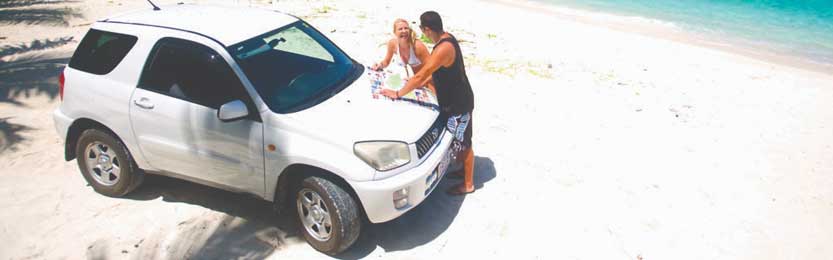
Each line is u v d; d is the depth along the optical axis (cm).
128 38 430
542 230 461
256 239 430
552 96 788
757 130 712
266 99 394
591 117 716
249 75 399
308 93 420
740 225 486
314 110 399
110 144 448
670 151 627
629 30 1434
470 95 453
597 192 526
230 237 431
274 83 411
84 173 477
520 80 852
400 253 425
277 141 384
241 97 394
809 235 477
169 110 410
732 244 459
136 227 438
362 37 1042
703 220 491
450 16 1355
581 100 780
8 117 634
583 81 874
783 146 663
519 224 468
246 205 473
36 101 689
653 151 623
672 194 531
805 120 765
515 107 736
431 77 483
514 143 625
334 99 418
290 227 447
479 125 671
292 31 467
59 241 419
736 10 1853
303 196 405
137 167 457
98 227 437
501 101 755
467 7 1532
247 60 408
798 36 1506
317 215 406
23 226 434
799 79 1013
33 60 848
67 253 407
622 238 457
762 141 675
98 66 440
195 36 412
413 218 471
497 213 483
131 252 410
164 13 465
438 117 443
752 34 1495
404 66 503
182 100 407
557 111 730
